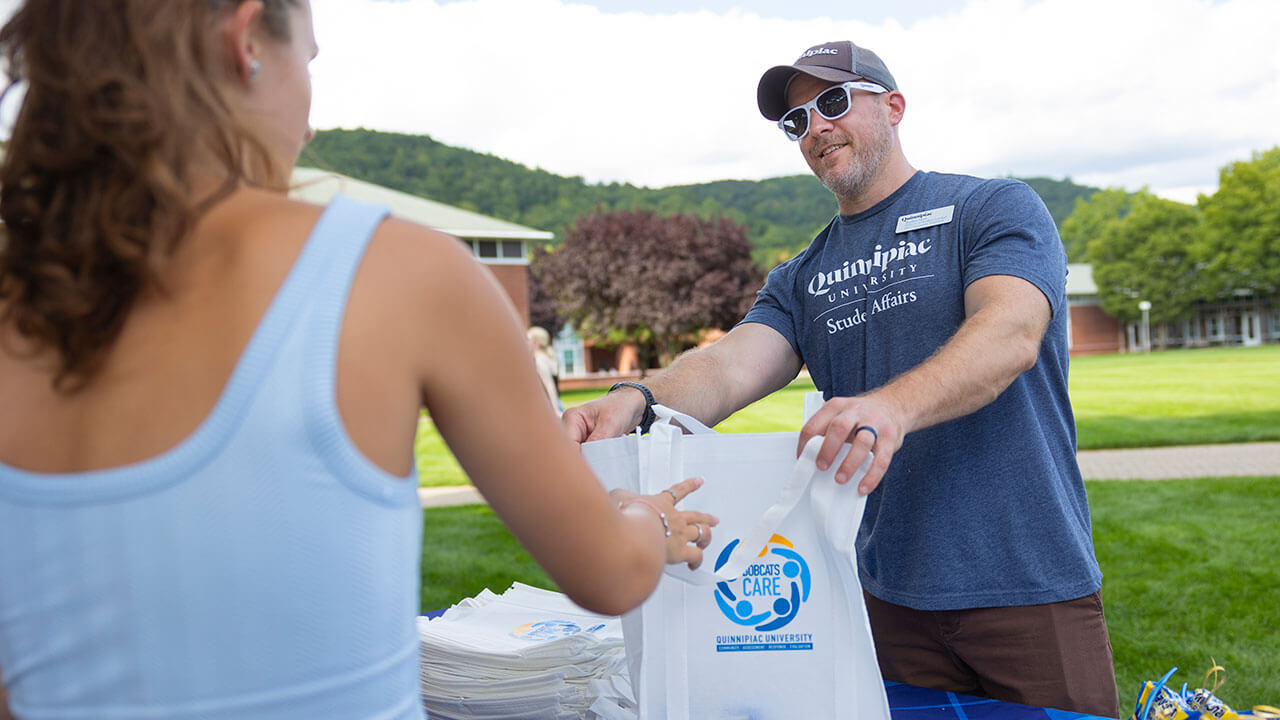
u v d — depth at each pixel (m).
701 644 1.20
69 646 0.58
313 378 0.56
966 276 1.59
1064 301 1.64
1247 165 49.66
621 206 100.12
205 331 0.57
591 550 0.69
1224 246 49.94
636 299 33.72
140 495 0.55
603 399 1.52
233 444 0.55
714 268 35.00
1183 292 51.12
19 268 0.57
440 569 5.22
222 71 0.63
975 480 1.60
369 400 0.58
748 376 1.85
